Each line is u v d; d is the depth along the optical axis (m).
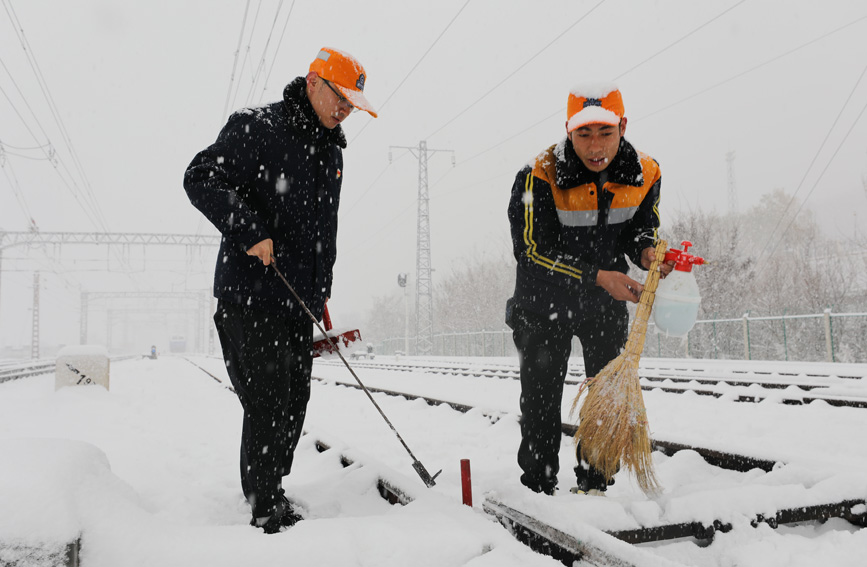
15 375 16.81
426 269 36.69
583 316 2.76
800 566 1.87
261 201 2.56
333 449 3.81
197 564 1.73
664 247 2.54
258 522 2.42
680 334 2.52
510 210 2.78
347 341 2.88
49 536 1.50
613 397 2.46
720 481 3.00
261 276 2.47
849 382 7.58
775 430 4.78
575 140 2.51
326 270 2.75
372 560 1.79
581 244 2.76
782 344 19.27
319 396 9.00
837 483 2.36
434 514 2.14
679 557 2.04
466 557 1.82
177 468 3.83
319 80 2.54
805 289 21.55
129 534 1.77
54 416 6.86
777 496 2.24
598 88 2.52
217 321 2.63
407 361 22.84
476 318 43.25
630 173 2.62
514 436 4.79
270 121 2.54
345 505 2.76
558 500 2.34
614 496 2.67
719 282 19.77
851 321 17.42
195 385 12.11
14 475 1.64
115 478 2.05
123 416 6.80
